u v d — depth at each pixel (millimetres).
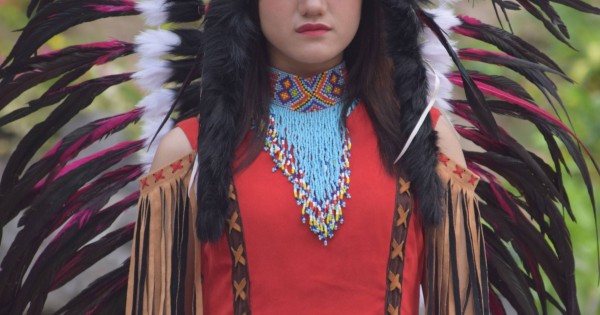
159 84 6289
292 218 5484
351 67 5863
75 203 6379
